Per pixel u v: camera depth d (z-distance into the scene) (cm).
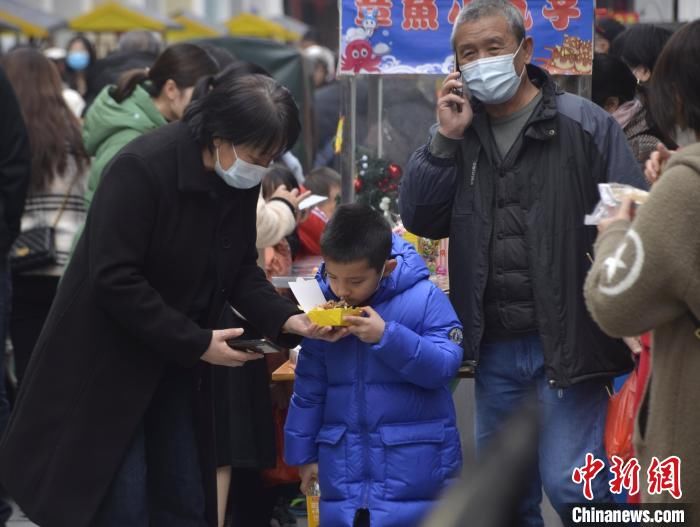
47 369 1048
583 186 1096
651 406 824
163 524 1102
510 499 400
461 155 1131
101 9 4538
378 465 1098
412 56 1383
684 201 769
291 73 2944
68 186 1706
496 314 1119
